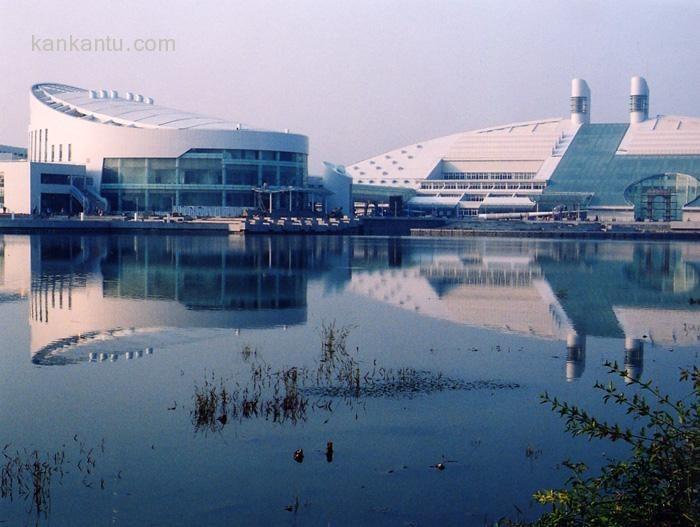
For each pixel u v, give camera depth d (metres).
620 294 63.97
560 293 64.31
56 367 35.91
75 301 55.50
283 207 175.88
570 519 17.02
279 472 24.23
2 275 71.06
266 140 174.00
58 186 171.25
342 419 28.88
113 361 37.16
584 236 167.50
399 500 22.52
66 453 25.45
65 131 179.25
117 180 174.00
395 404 30.69
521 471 24.34
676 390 32.66
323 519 21.38
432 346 41.41
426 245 129.50
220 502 22.25
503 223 185.75
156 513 21.59
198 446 26.14
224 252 103.06
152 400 30.91
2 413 29.19
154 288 63.00
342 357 38.38
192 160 171.88
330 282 69.81
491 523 21.19
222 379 34.00
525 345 42.00
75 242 118.75
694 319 51.31
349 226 175.88
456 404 30.73
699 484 16.69
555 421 28.70
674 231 170.12
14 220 145.12
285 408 29.95
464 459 25.23
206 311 51.81
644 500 16.78
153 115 182.75
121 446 26.06
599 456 25.41
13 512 21.56
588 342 43.06
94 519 21.20
